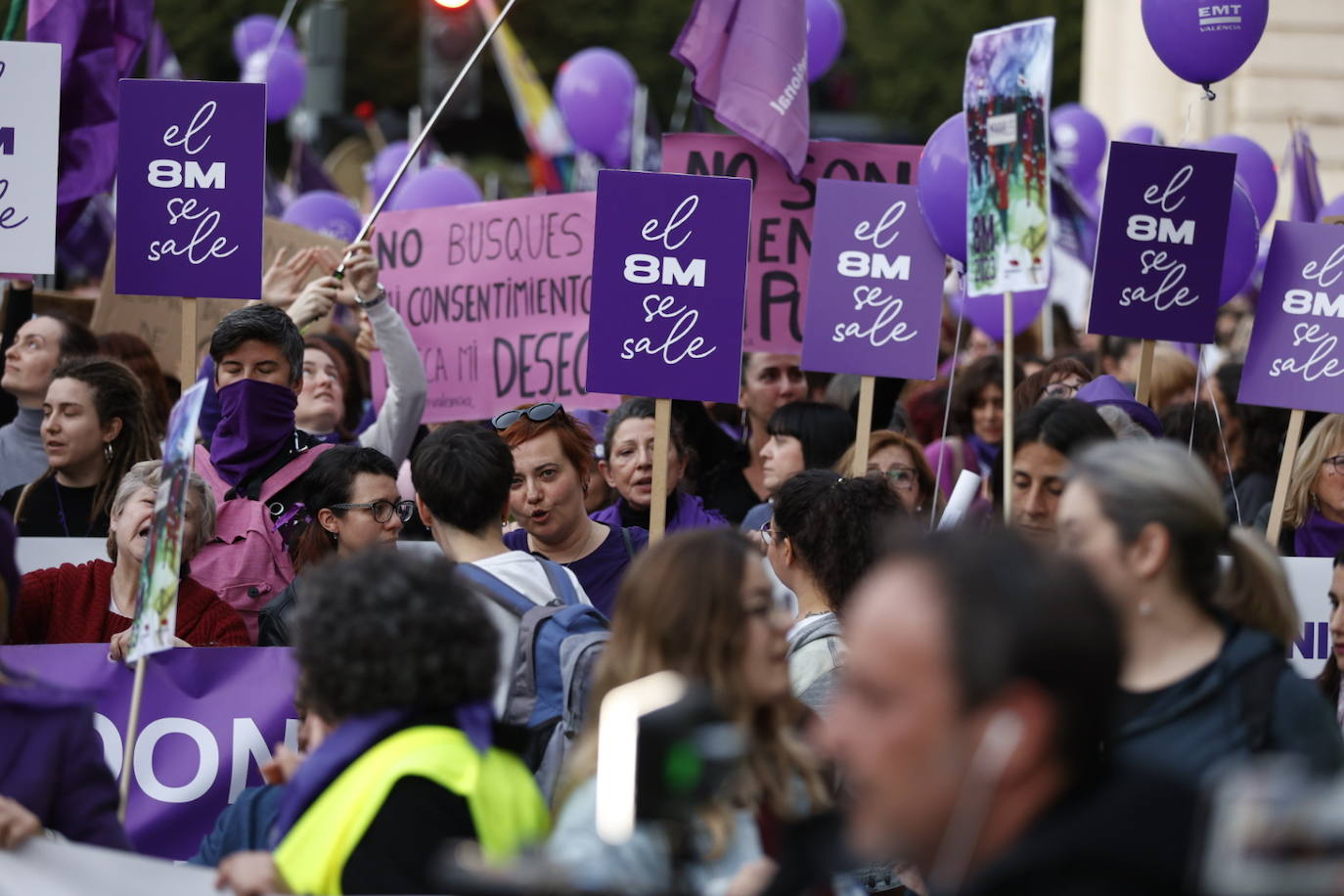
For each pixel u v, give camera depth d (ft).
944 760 20.18
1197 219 65.21
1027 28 59.57
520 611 46.11
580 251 80.12
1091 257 118.32
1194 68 74.79
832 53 100.17
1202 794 20.85
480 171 331.98
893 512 46.11
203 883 32.55
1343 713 51.13
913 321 67.87
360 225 117.50
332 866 30.48
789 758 32.17
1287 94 197.67
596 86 139.85
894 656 20.36
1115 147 64.28
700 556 32.45
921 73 409.69
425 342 82.48
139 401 63.87
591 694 33.01
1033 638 19.98
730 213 61.36
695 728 24.56
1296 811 18.54
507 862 24.25
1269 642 36.35
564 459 57.52
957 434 89.61
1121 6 217.77
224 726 49.96
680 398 61.31
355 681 31.58
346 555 55.26
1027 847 20.22
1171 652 36.50
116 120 80.02
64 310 90.33
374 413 83.46
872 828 20.86
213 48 347.56
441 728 31.91
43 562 57.47
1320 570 60.59
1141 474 35.88
